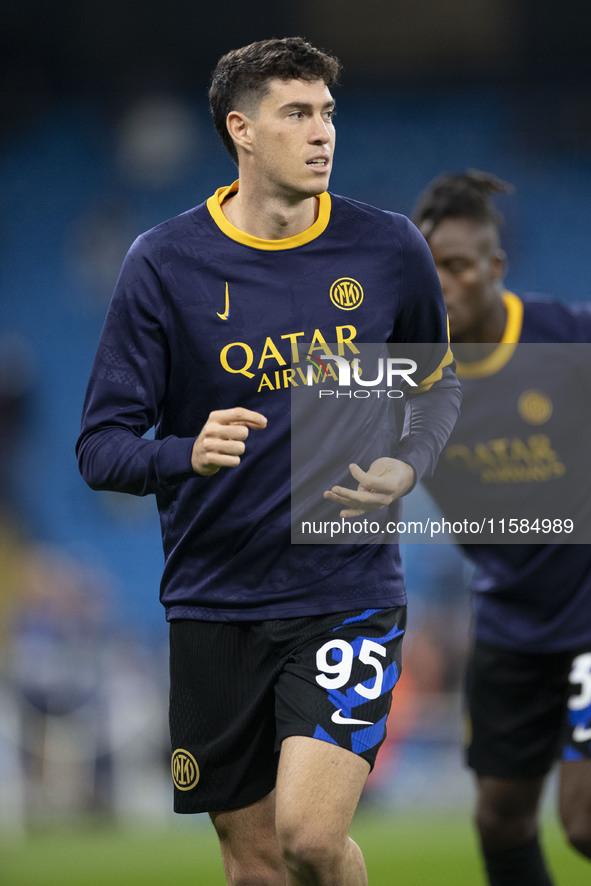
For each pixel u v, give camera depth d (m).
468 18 60.88
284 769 10.59
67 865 22.86
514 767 15.69
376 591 11.51
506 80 66.25
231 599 11.55
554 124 65.12
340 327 11.54
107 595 54.41
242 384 11.44
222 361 11.45
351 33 62.44
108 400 11.55
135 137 66.44
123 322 11.58
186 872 21.61
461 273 15.22
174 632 12.05
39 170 66.69
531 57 64.38
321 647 11.17
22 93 66.88
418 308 12.03
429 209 15.59
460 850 23.89
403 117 66.44
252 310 11.48
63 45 63.19
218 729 11.75
